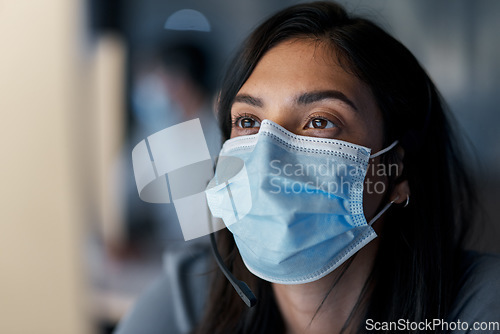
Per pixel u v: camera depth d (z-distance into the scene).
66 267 2.44
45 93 2.48
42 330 2.43
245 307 1.17
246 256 0.96
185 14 3.23
